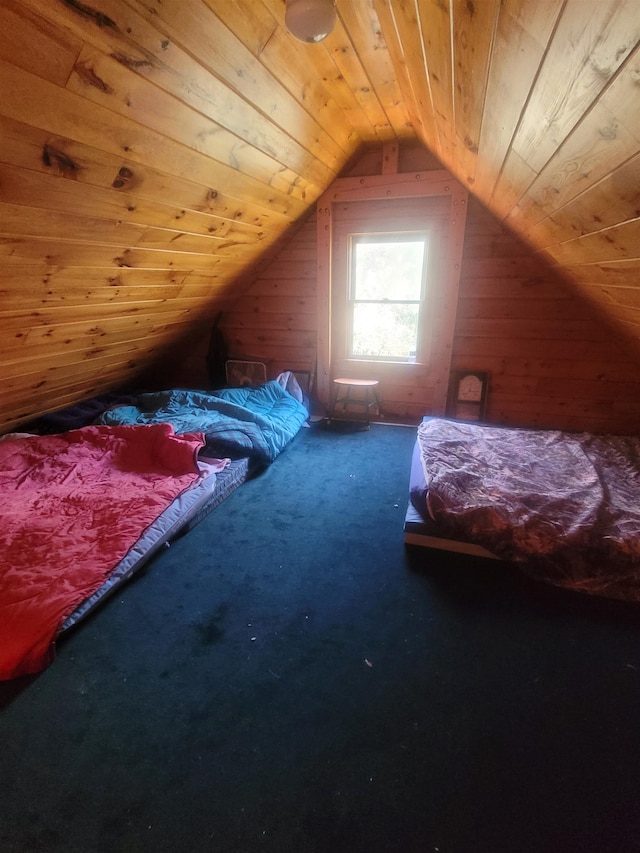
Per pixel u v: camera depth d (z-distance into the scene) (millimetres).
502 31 741
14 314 1822
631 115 676
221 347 3992
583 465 2277
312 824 984
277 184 2467
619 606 1608
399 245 3387
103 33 1028
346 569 1839
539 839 950
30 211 1372
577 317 3057
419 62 1354
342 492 2492
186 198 1895
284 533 2096
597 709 1237
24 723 1208
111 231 1742
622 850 929
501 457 2389
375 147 3076
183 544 2012
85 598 1515
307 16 1187
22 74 989
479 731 1181
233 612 1608
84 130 1241
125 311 2479
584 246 1572
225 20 1244
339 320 3664
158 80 1266
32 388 2557
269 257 3502
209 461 2508
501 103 1003
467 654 1422
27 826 981
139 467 2408
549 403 3328
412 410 3701
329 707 1253
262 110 1765
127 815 1000
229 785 1061
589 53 606
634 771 1079
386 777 1075
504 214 2338
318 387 3857
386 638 1491
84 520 1889
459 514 1828
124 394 3537
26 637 1354
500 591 1695
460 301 3270
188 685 1323
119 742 1159
